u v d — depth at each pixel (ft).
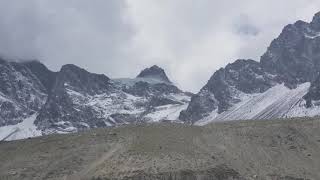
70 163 542.16
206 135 578.25
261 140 577.84
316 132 596.70
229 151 554.05
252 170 532.32
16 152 580.71
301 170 540.93
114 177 501.97
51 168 540.93
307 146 575.79
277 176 526.16
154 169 508.94
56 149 571.28
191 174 505.25
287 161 551.59
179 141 558.97
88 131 611.47
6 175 538.88
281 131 594.65
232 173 516.73
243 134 585.22
